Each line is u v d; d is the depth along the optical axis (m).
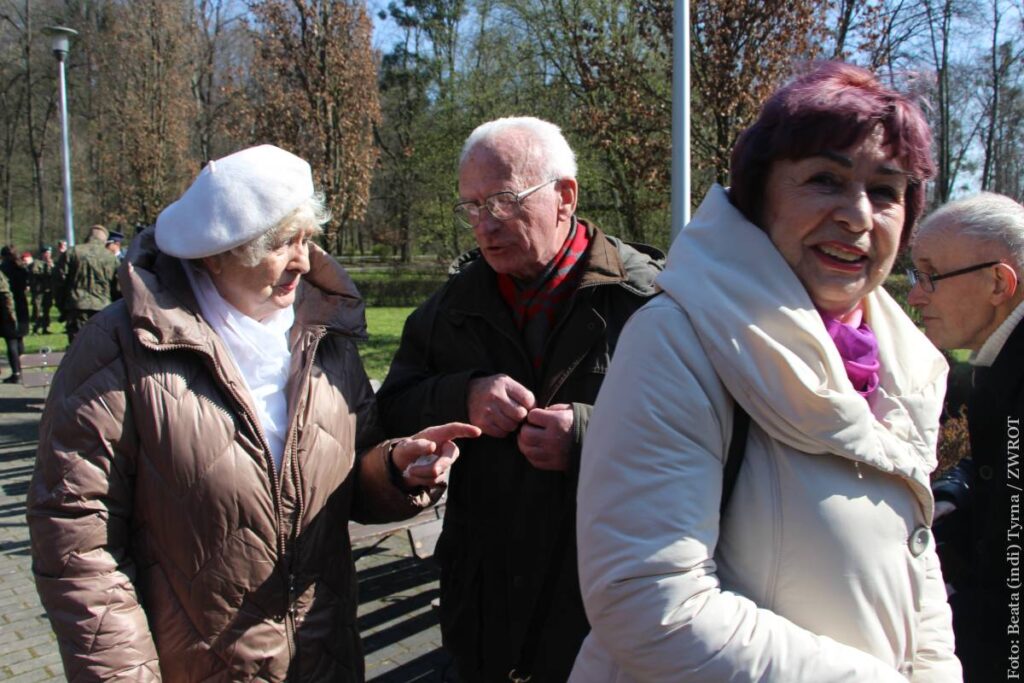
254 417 1.56
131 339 1.50
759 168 1.19
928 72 1.27
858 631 1.09
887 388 1.26
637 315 1.19
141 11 25.23
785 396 1.06
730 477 1.12
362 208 16.39
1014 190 23.05
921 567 1.19
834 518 1.08
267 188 1.57
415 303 22.75
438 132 18.62
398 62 33.06
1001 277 1.99
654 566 1.04
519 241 1.84
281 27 14.94
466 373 1.91
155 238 1.61
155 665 1.46
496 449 1.93
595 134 8.11
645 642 1.03
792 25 6.46
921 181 1.23
